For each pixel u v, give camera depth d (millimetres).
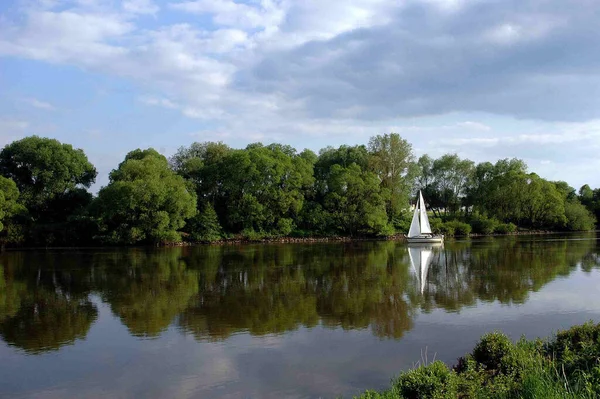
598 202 123875
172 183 75188
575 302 28391
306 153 107562
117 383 17047
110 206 70812
